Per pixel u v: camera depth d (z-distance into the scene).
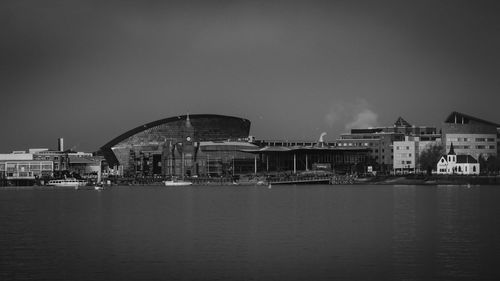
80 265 113.25
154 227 162.25
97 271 109.00
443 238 137.00
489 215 180.88
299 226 161.00
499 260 113.88
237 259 117.12
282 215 190.00
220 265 112.56
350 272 106.75
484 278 102.44
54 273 107.88
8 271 109.25
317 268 109.69
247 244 132.38
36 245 133.25
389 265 111.00
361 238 138.75
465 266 109.62
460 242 131.62
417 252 121.31
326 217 182.38
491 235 140.62
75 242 137.00
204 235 145.88
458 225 158.12
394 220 171.38
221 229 156.38
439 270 107.25
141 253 123.25
